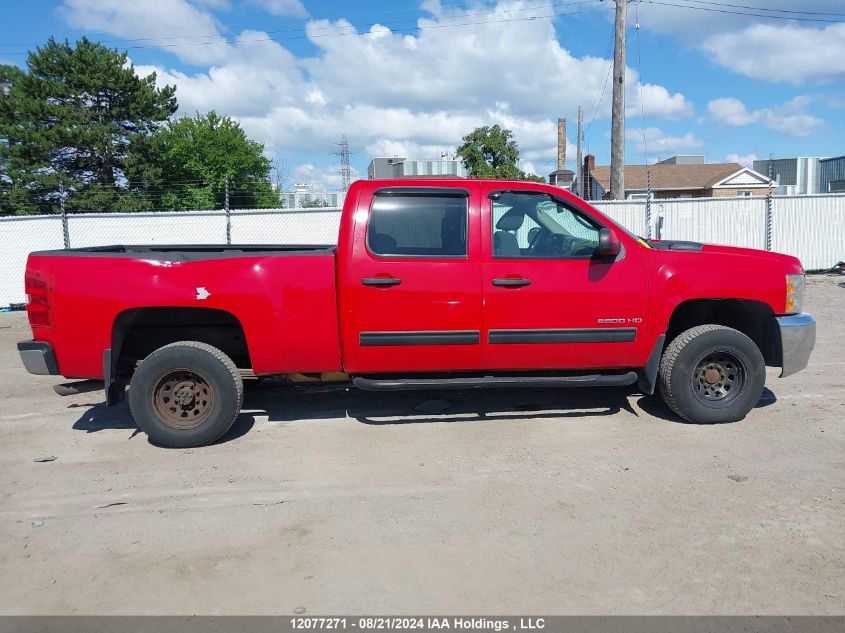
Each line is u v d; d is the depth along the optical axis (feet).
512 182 16.74
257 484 14.39
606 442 16.49
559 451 15.94
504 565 10.85
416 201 16.40
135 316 16.70
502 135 124.88
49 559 11.39
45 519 12.91
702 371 17.49
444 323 16.35
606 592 10.04
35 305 16.10
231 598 10.10
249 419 19.02
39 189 102.42
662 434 16.99
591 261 16.65
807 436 16.63
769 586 10.11
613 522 12.26
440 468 15.03
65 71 112.06
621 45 52.54
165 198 116.88
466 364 16.80
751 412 18.69
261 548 11.62
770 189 67.82
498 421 18.31
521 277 16.39
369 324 16.21
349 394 21.42
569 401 20.08
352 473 14.88
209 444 16.85
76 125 106.73
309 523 12.51
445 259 16.26
